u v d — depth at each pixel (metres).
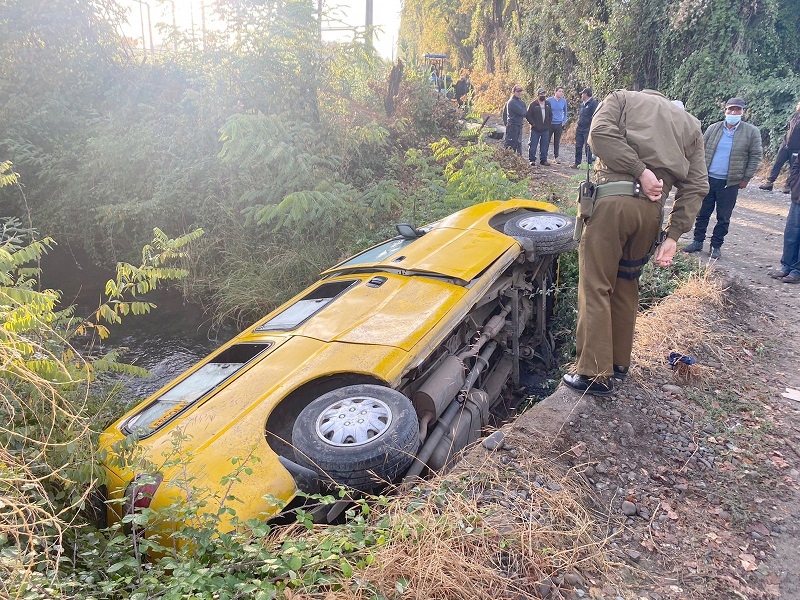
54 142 11.16
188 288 8.94
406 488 3.00
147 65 12.30
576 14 21.20
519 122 14.10
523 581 2.39
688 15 15.23
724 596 2.47
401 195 9.92
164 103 11.22
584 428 3.52
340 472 2.84
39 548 2.52
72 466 2.90
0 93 11.32
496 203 6.12
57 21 11.49
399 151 12.49
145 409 3.84
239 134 8.88
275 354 3.84
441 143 10.35
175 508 2.60
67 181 10.62
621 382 3.98
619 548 2.72
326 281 4.93
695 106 14.99
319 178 9.55
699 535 2.80
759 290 6.04
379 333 3.74
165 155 10.13
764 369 4.36
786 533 2.80
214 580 2.17
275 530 2.69
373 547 2.41
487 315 5.01
